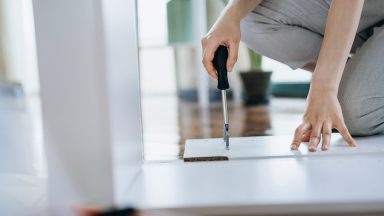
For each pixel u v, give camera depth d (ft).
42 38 1.37
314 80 2.43
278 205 1.30
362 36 3.56
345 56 2.40
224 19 2.64
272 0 3.36
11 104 1.45
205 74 8.18
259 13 3.39
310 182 1.55
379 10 3.28
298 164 1.89
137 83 1.96
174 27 9.07
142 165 2.03
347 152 2.14
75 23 1.35
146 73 10.89
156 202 1.39
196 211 1.34
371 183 1.51
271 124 4.85
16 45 4.47
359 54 2.98
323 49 2.44
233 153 2.22
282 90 9.66
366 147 2.31
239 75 8.54
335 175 1.65
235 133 4.16
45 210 1.37
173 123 5.42
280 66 9.53
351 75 2.90
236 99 9.09
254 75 8.20
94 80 1.37
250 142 2.60
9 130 1.44
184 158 2.12
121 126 1.51
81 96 1.38
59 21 1.36
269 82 8.30
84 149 1.39
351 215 1.30
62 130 1.39
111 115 1.37
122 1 1.62
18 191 1.44
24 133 1.46
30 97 1.51
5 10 4.84
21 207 1.38
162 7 9.05
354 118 2.87
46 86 1.38
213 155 2.16
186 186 1.59
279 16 3.39
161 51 10.64
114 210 1.22
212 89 9.59
